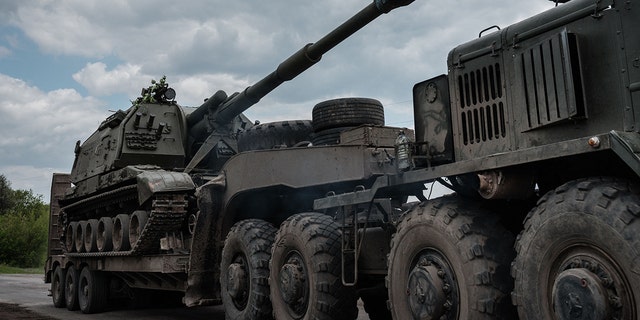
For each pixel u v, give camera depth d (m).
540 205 4.23
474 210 5.00
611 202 3.72
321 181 7.20
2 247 42.25
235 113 11.59
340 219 6.82
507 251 4.79
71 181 14.97
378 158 6.95
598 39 4.34
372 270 6.46
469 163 4.75
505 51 5.00
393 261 5.54
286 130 9.74
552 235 4.07
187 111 13.38
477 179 5.06
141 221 10.62
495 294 4.62
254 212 8.95
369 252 6.52
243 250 7.80
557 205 4.05
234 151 12.19
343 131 7.59
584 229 3.85
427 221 5.16
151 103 13.09
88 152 14.27
